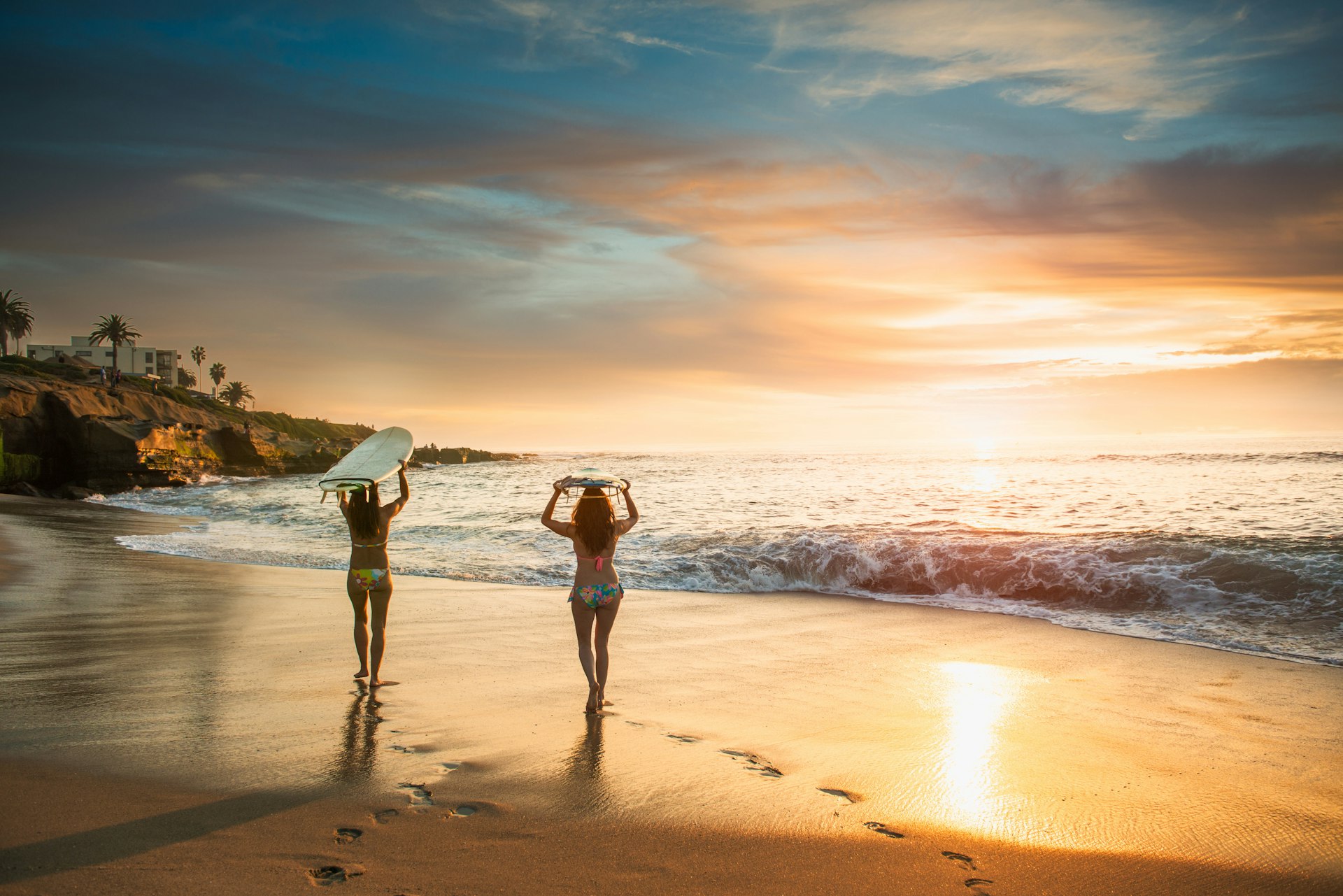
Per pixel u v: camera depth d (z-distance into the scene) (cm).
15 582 1226
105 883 309
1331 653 827
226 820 377
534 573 1412
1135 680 725
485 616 988
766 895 319
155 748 481
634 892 317
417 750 489
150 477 5225
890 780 459
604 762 474
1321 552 1134
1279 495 2439
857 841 373
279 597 1108
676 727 554
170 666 711
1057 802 434
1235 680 727
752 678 714
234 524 2552
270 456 6888
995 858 362
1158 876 349
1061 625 988
